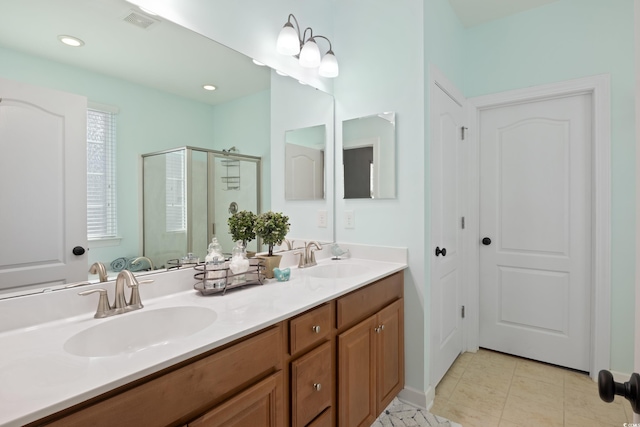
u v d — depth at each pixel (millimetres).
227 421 937
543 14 2354
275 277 1595
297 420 1195
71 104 1116
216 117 1565
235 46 1622
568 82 2262
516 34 2455
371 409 1634
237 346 980
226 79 1600
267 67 1803
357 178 2178
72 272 1116
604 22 2148
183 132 1437
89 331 1001
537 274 2463
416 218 1949
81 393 654
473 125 2633
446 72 2270
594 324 2188
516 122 2525
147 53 1311
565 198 2352
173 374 820
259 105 1771
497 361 2486
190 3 1433
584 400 1970
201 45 1486
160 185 1360
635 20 499
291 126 1966
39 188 1049
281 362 1147
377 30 2086
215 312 1137
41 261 1054
